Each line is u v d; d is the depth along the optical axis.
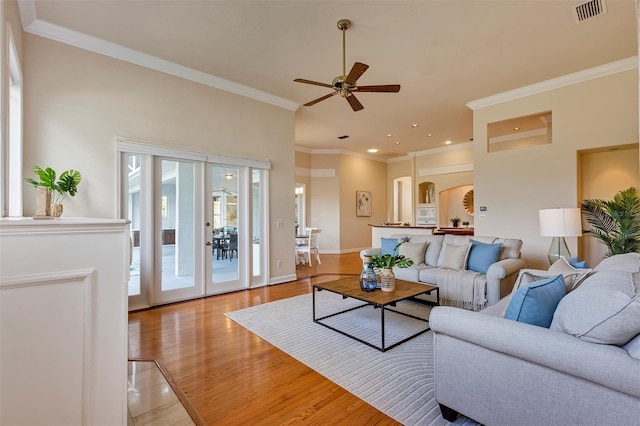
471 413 1.55
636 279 1.35
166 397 1.96
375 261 3.00
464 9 2.86
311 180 9.03
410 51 3.59
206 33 3.22
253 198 4.84
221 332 3.01
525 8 2.86
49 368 0.89
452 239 4.18
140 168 3.71
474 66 3.97
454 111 5.66
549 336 1.31
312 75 4.20
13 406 0.85
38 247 0.87
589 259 4.56
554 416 1.30
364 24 3.08
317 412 1.80
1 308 0.83
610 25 3.12
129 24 3.06
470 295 3.32
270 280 4.97
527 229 4.64
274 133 5.01
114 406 0.98
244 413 1.80
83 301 0.94
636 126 3.80
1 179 2.15
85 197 3.28
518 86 4.59
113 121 3.47
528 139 6.73
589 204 4.13
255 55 3.67
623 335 1.20
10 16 2.43
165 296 3.92
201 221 4.22
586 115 4.14
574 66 3.98
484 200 5.08
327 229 9.00
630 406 1.13
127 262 1.01
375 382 2.11
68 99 3.20
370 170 9.88
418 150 9.11
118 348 0.99
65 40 3.17
